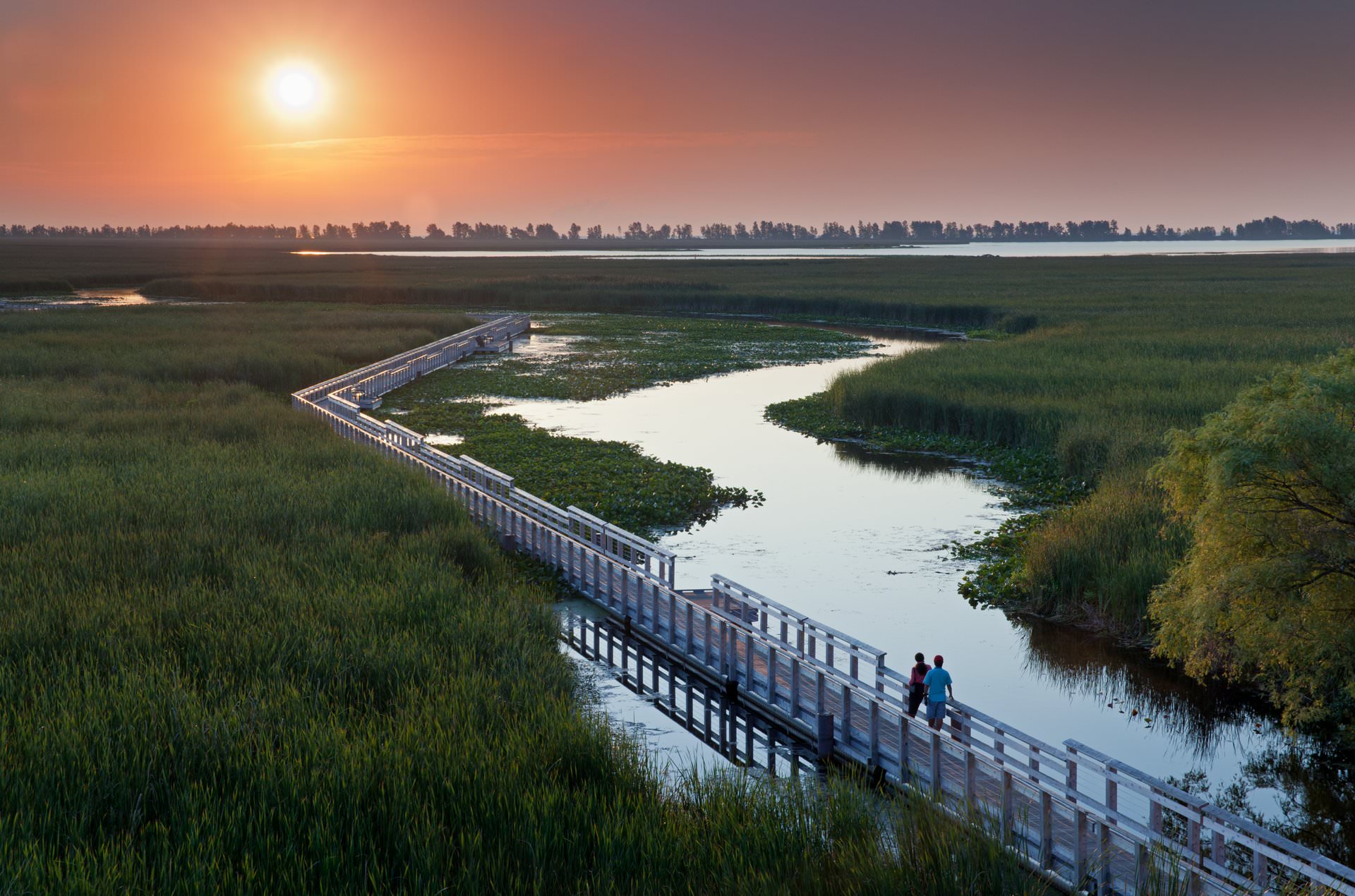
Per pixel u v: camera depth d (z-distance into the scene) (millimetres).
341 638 16016
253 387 45750
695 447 37688
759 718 16797
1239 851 12539
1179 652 16062
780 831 10656
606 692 17672
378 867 9594
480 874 9680
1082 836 11156
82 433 32906
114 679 13680
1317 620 13805
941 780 13289
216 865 9383
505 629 16844
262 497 24250
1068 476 31828
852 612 21031
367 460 29531
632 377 55469
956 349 54531
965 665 18484
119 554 19812
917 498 30484
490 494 26719
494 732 12906
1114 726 16156
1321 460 13484
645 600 20828
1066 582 21016
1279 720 16266
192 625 16016
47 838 9984
